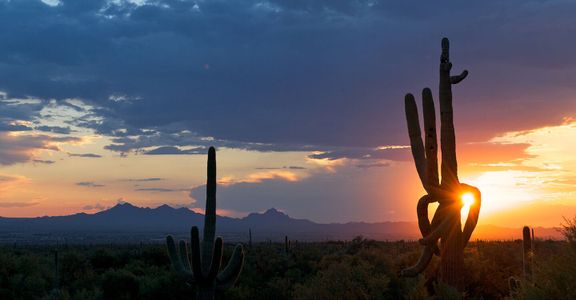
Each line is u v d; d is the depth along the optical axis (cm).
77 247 6944
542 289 848
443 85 1554
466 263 1827
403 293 1727
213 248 1586
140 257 3534
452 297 1386
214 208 1612
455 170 1516
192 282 1572
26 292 2464
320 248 5150
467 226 1514
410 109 1530
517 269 1912
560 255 875
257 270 2878
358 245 4234
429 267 1759
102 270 3203
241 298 2236
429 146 1510
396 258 2312
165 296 2356
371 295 1633
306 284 1939
